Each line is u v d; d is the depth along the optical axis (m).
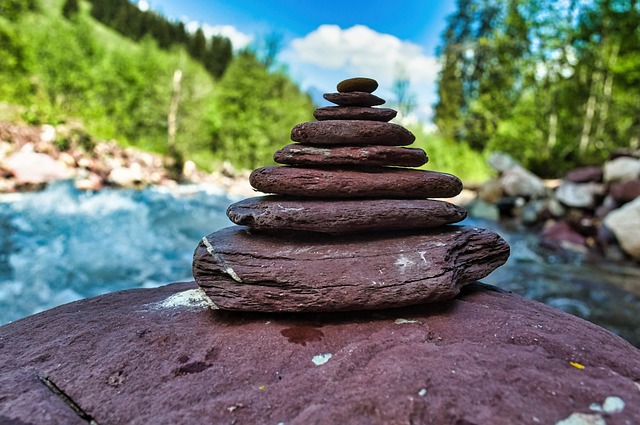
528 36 22.53
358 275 2.65
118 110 19.36
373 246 2.92
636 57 18.17
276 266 2.70
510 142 25.52
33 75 16.89
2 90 15.41
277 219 2.82
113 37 31.27
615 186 12.41
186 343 2.46
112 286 7.54
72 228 9.93
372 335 2.44
